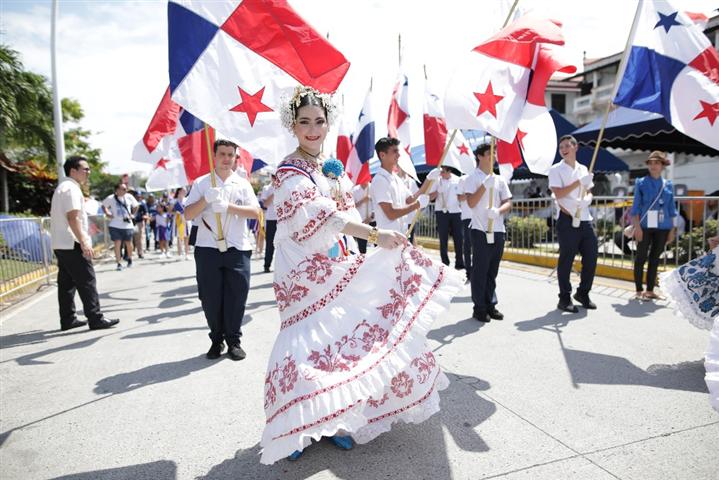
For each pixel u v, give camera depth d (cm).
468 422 285
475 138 1214
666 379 345
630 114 956
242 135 374
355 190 744
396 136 765
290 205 240
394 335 243
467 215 732
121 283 854
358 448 260
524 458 246
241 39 372
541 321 507
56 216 510
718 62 462
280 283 254
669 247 786
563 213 541
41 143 1464
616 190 1972
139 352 440
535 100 441
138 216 1278
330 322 242
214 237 408
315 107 249
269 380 236
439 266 264
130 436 281
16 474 246
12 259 749
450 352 414
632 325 485
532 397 319
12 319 595
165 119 644
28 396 346
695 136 468
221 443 271
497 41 438
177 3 364
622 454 247
